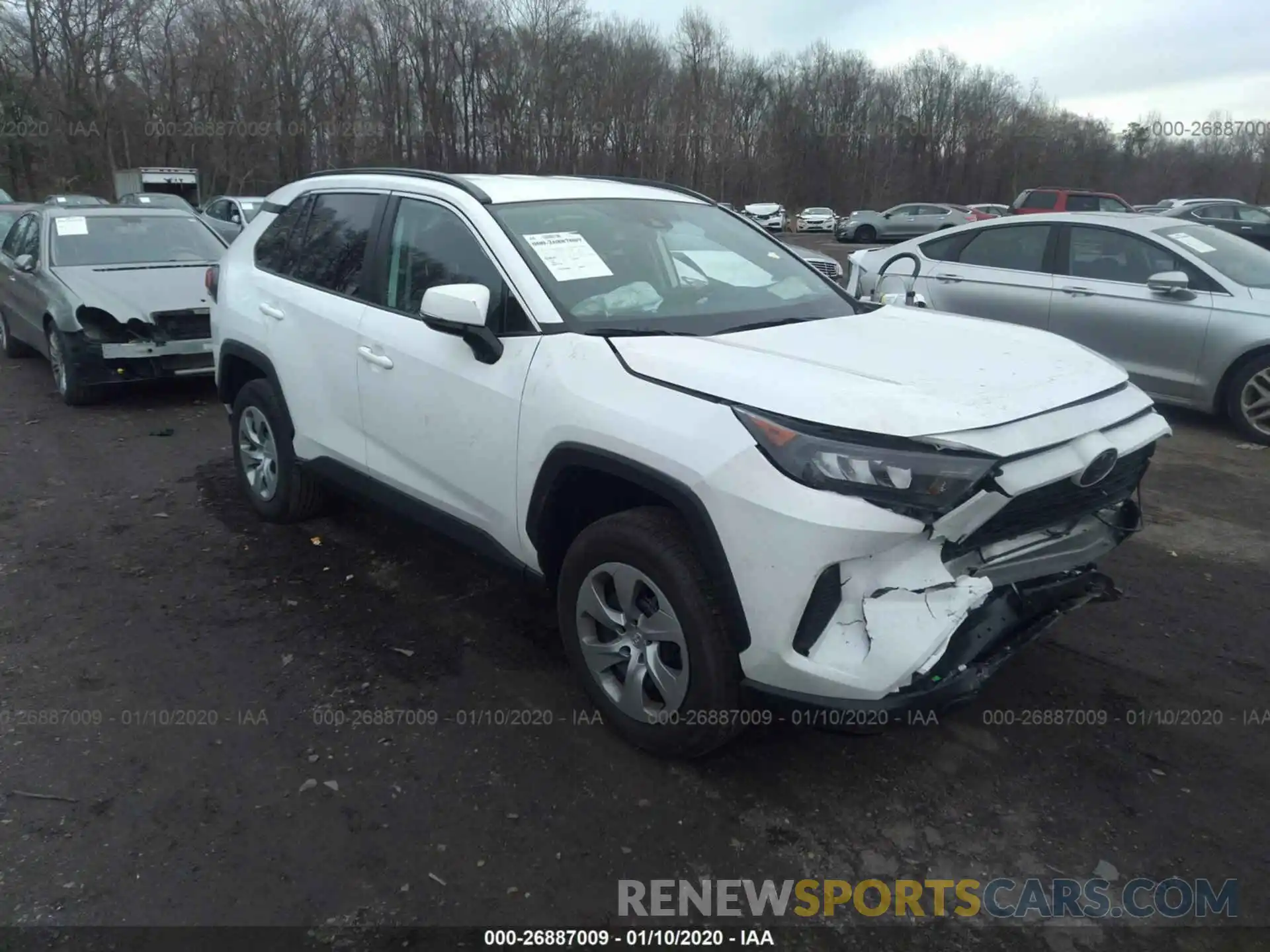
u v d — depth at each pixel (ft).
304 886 8.29
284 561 15.14
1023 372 9.45
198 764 9.96
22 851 8.64
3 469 19.88
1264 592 14.14
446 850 8.73
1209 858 8.72
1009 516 8.57
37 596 13.83
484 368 10.91
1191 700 11.27
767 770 9.93
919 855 8.76
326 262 14.24
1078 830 9.09
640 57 151.74
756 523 8.19
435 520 12.21
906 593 8.11
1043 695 11.37
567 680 11.66
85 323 24.03
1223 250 23.40
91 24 138.41
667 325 10.74
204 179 138.00
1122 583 14.47
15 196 150.41
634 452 9.06
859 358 9.64
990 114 201.77
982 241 26.61
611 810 9.29
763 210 147.64
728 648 8.87
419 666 11.96
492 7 137.59
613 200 12.91
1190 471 19.98
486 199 11.88
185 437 22.48
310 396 14.20
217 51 132.16
